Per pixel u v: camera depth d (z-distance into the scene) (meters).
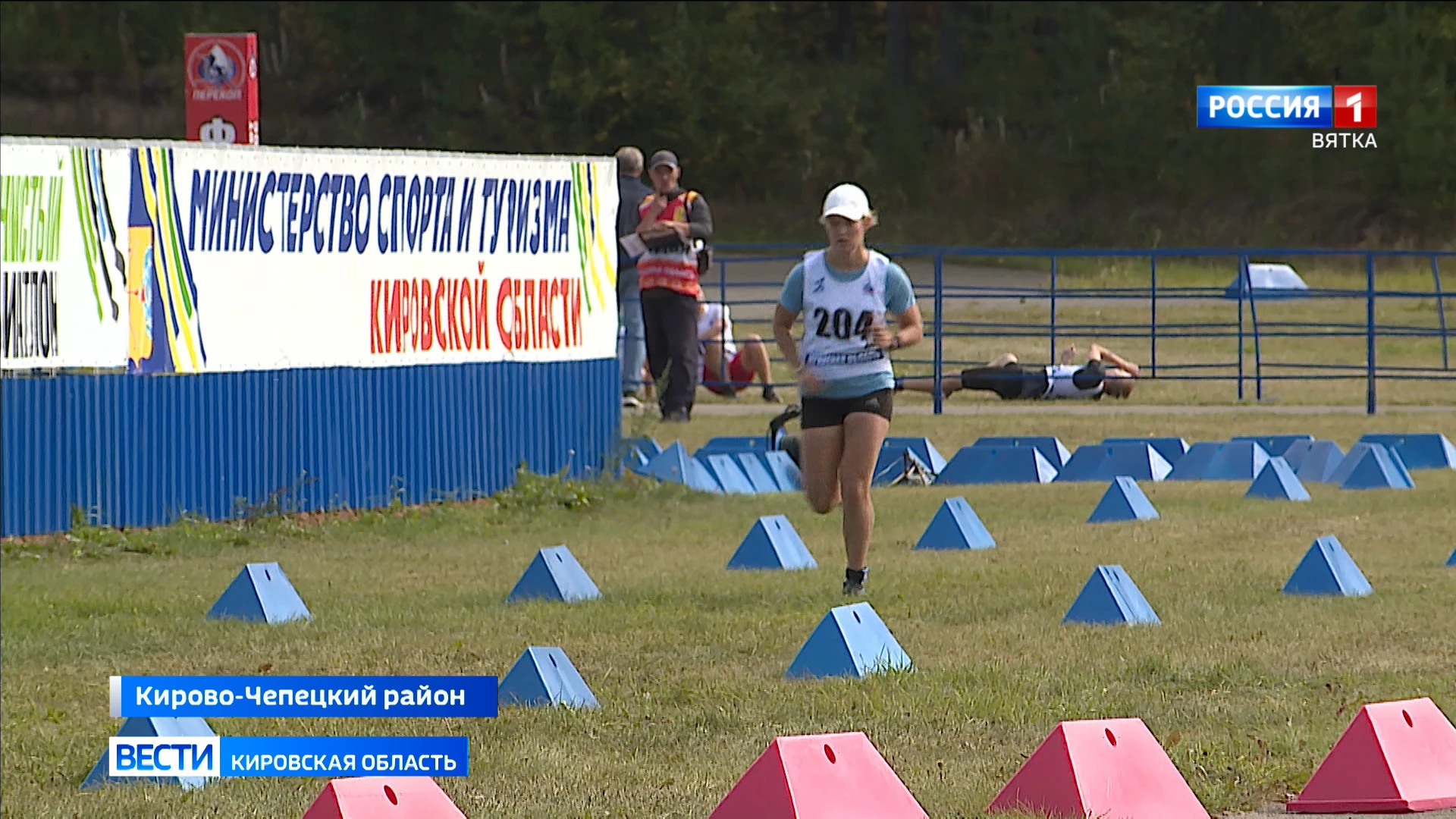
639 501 59.34
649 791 24.42
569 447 61.38
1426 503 55.31
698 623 36.75
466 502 57.94
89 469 49.69
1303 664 31.62
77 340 49.16
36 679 32.78
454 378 57.91
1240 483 62.16
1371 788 23.31
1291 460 65.69
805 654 31.77
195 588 42.84
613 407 62.97
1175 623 35.69
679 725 28.20
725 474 63.28
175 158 50.91
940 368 88.69
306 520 53.62
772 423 66.81
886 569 43.84
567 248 61.38
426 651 34.38
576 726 28.17
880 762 21.73
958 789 23.84
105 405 49.94
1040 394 90.75
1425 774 23.50
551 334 60.88
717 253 198.25
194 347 51.56
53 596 41.59
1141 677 30.81
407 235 56.50
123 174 49.91
